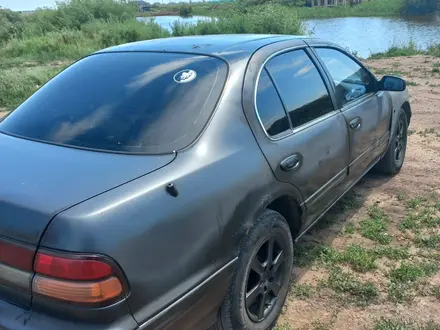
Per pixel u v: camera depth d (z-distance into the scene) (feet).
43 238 5.92
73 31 93.04
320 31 117.70
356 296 10.57
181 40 10.85
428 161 19.11
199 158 7.61
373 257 11.89
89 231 5.92
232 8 120.16
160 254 6.56
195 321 7.41
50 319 5.99
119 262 6.05
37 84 41.45
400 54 58.29
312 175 10.44
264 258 8.99
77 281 5.82
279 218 9.10
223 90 8.69
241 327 8.46
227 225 7.73
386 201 15.46
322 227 13.76
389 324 9.53
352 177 13.28
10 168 7.23
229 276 7.89
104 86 9.27
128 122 8.21
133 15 109.60
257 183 8.46
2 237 6.16
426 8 175.94
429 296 10.52
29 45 83.51
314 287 10.89
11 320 6.10
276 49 10.50
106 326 5.98
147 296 6.37
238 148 8.32
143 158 7.40
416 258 12.04
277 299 9.59
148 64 9.62
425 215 14.24
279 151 9.21
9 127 9.09
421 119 25.73
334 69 12.77
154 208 6.63
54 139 8.24
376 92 14.89
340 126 11.84
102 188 6.56
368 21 150.82
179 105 8.38
